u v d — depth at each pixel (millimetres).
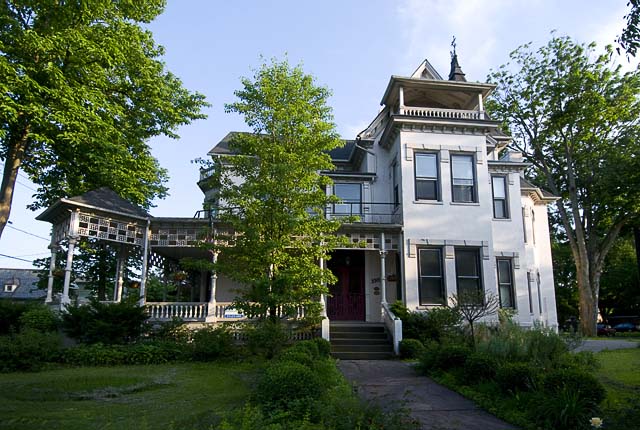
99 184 20328
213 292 17500
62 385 10031
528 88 29891
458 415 7703
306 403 6520
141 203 21766
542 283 23484
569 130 29047
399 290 20234
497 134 25219
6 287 49312
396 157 20406
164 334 15570
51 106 15484
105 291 24047
